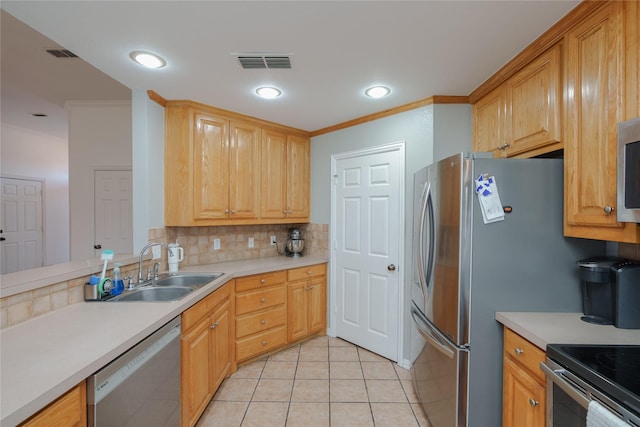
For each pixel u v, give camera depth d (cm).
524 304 153
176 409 163
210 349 206
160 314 150
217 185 266
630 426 82
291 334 295
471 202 153
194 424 182
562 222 152
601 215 121
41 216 534
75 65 271
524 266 153
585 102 130
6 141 479
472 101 232
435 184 181
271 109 268
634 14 109
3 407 78
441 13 139
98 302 170
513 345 142
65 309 157
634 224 108
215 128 265
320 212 338
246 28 151
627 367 99
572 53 138
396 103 252
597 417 91
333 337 324
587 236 130
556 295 153
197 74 200
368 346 291
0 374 94
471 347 154
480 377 154
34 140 521
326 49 171
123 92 336
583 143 131
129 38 159
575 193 136
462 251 154
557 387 112
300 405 210
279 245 358
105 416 109
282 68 192
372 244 287
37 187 529
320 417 197
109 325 135
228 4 133
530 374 130
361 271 298
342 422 193
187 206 248
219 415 199
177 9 135
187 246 276
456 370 155
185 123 248
